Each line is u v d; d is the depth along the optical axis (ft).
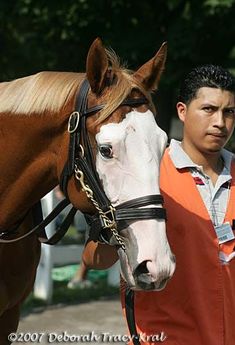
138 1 74.95
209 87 18.20
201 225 18.06
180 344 17.83
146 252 15.93
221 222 18.42
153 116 16.98
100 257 18.92
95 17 74.59
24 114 18.85
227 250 18.21
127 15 75.25
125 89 16.99
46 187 19.39
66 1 73.87
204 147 18.51
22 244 21.56
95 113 17.39
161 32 74.43
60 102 18.42
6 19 80.43
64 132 18.31
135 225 16.21
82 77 18.66
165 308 18.07
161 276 15.83
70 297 46.78
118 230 16.53
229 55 70.85
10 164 19.24
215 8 68.95
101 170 16.81
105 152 16.58
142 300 18.35
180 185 18.52
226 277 18.04
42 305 44.70
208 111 18.28
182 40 69.77
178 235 18.04
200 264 17.90
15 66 88.63
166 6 75.00
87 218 18.40
